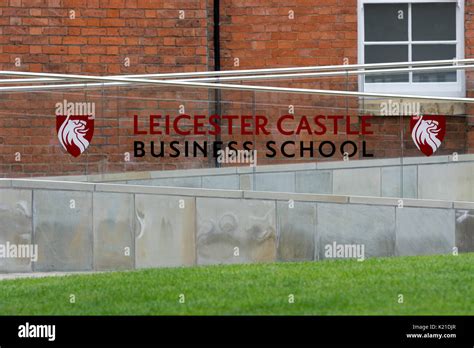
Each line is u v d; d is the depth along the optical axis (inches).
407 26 932.6
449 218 755.4
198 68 911.7
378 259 660.7
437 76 901.2
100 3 908.0
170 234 725.3
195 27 911.7
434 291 540.4
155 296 550.0
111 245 719.7
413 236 751.1
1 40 901.2
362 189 759.7
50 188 714.2
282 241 739.4
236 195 735.1
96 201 718.5
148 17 910.4
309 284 563.2
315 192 754.8
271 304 523.8
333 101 759.7
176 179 745.0
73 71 905.5
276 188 751.1
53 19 905.5
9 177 722.8
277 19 921.5
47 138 728.3
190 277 597.0
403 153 763.4
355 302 523.2
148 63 909.2
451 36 936.3
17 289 587.5
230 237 732.7
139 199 722.8
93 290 572.7
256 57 921.5
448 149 766.5
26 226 711.1
